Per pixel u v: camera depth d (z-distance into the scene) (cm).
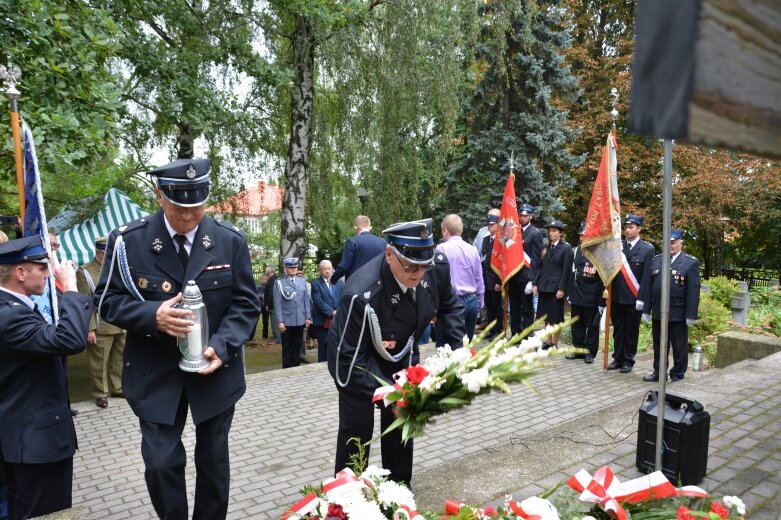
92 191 930
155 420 269
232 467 464
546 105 1509
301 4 1052
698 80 52
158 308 261
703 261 2331
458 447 498
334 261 1939
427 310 325
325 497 193
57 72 582
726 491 332
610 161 700
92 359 623
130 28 973
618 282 730
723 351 793
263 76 1124
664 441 343
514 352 193
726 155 1697
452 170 1597
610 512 194
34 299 355
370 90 1302
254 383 713
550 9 1543
